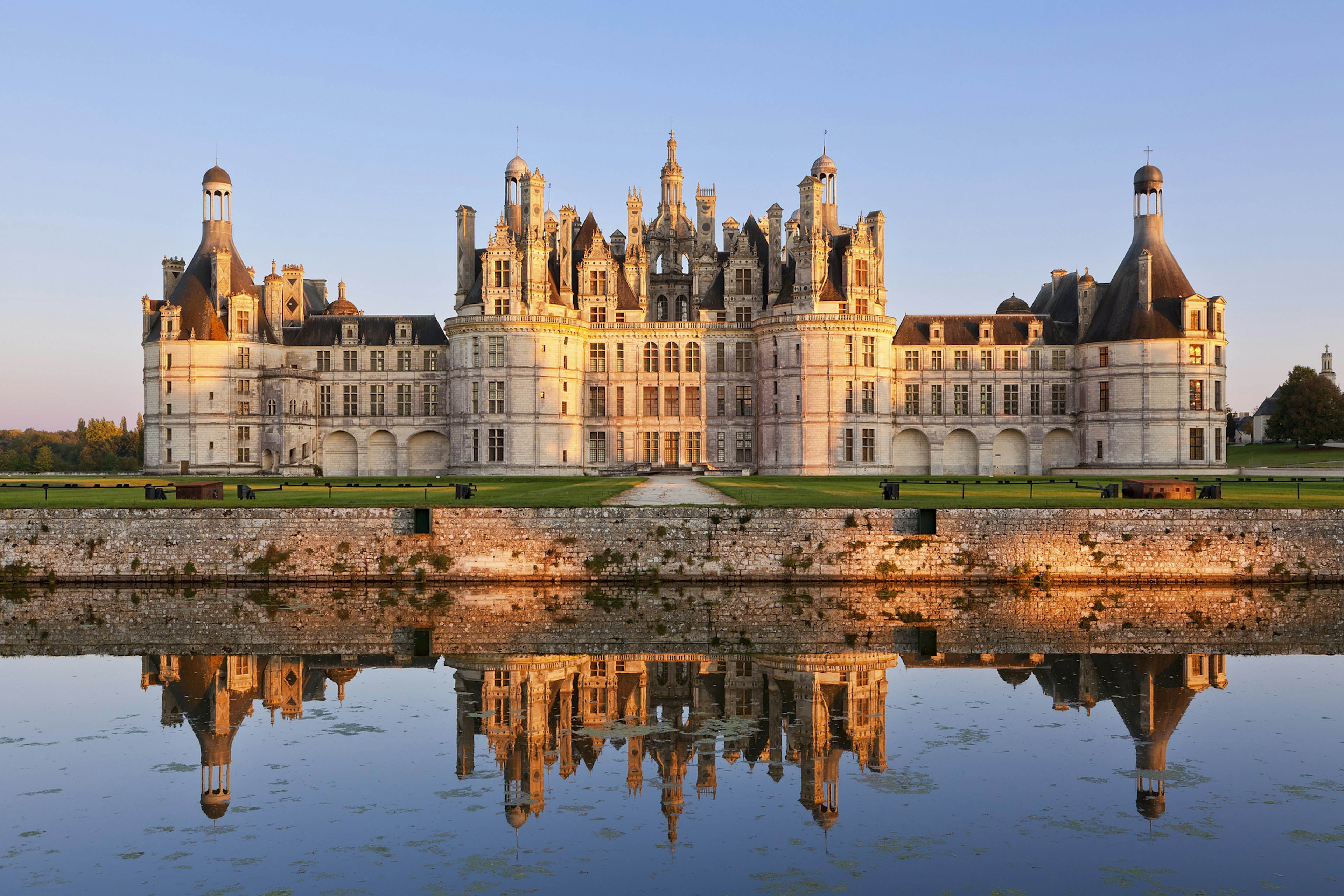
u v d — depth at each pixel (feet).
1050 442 415.23
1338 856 79.92
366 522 206.59
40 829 85.81
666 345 407.03
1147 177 400.26
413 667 144.46
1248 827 85.46
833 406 375.66
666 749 107.24
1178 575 201.46
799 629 168.55
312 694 130.21
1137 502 221.66
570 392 388.98
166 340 394.11
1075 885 75.36
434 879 76.59
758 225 430.61
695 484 298.35
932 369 414.82
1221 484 276.00
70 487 269.85
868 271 386.32
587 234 431.84
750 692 131.03
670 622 173.78
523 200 388.37
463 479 333.01
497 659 148.87
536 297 380.37
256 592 197.16
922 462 416.67
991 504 216.54
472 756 104.94
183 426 393.70
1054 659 148.56
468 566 204.85
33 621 174.91
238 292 406.00
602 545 205.57
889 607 185.16
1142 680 136.26
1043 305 465.88
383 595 194.80
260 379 402.31
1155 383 388.78
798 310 381.81
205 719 118.21
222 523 206.28
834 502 220.02
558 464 382.01
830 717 118.93
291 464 401.90
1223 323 394.11
